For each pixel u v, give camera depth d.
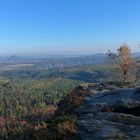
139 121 16.02
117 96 21.50
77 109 21.16
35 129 16.47
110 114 17.25
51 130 15.60
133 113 18.50
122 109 18.84
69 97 27.92
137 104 18.80
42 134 15.15
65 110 23.64
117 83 40.66
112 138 13.85
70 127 15.46
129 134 14.22
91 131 14.91
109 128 15.08
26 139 15.80
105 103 20.59
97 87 35.31
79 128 15.51
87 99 24.16
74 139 14.44
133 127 15.06
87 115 17.62
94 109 19.73
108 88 34.69
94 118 16.83
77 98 25.44
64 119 16.64
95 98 23.56
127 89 22.41
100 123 15.87
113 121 16.27
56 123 16.44
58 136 14.86
